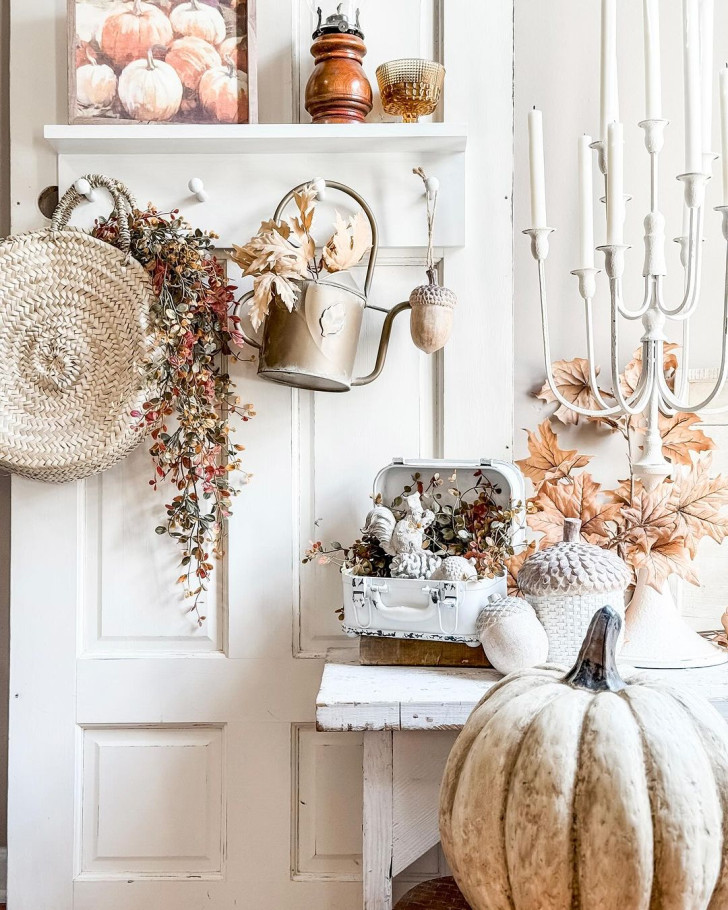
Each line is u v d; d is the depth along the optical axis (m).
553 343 1.51
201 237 1.37
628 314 1.23
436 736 1.11
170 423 1.46
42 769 1.45
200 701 1.45
